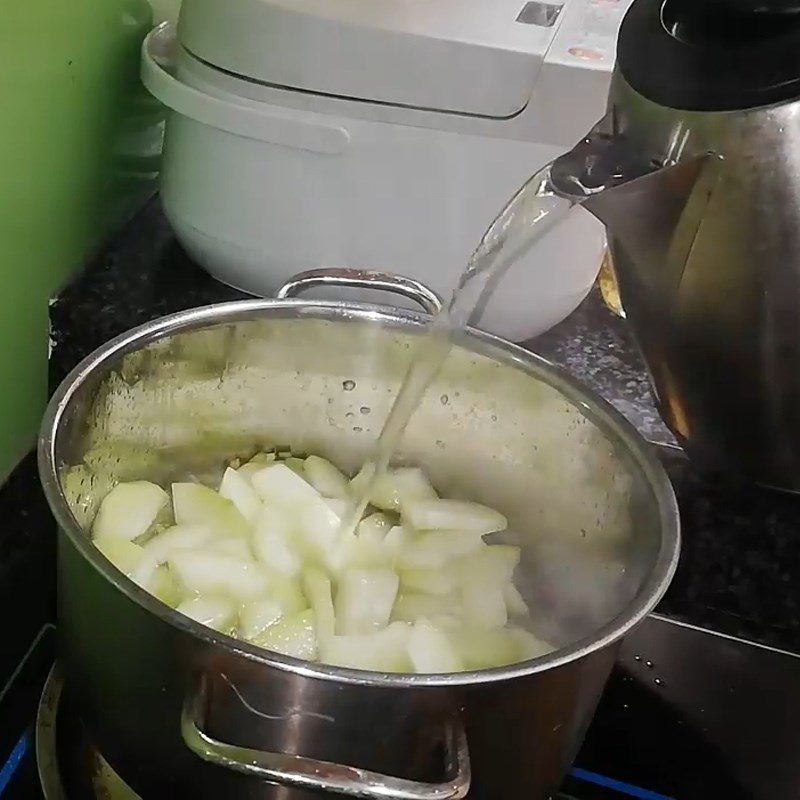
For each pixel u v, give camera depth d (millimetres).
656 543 562
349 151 656
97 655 519
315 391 699
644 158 491
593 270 704
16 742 604
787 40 460
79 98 697
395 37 620
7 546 683
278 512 683
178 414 676
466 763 473
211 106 662
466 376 669
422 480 723
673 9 490
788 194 479
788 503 679
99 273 754
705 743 667
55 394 570
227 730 497
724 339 526
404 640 617
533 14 636
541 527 700
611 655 527
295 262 699
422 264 686
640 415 705
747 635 707
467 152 645
